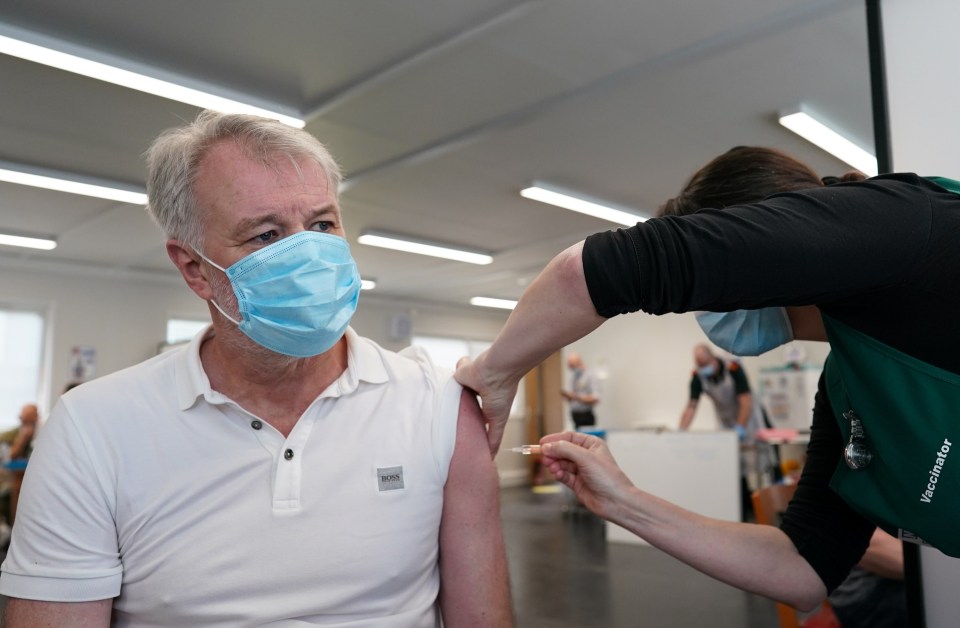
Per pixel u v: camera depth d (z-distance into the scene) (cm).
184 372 100
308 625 93
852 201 72
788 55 343
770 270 69
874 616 182
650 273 71
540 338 84
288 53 339
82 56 326
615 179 537
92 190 525
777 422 805
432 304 1158
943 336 73
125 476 95
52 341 802
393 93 383
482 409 108
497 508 110
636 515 112
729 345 114
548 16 310
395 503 100
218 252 97
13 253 746
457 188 556
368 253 780
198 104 380
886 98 158
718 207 90
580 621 373
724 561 108
